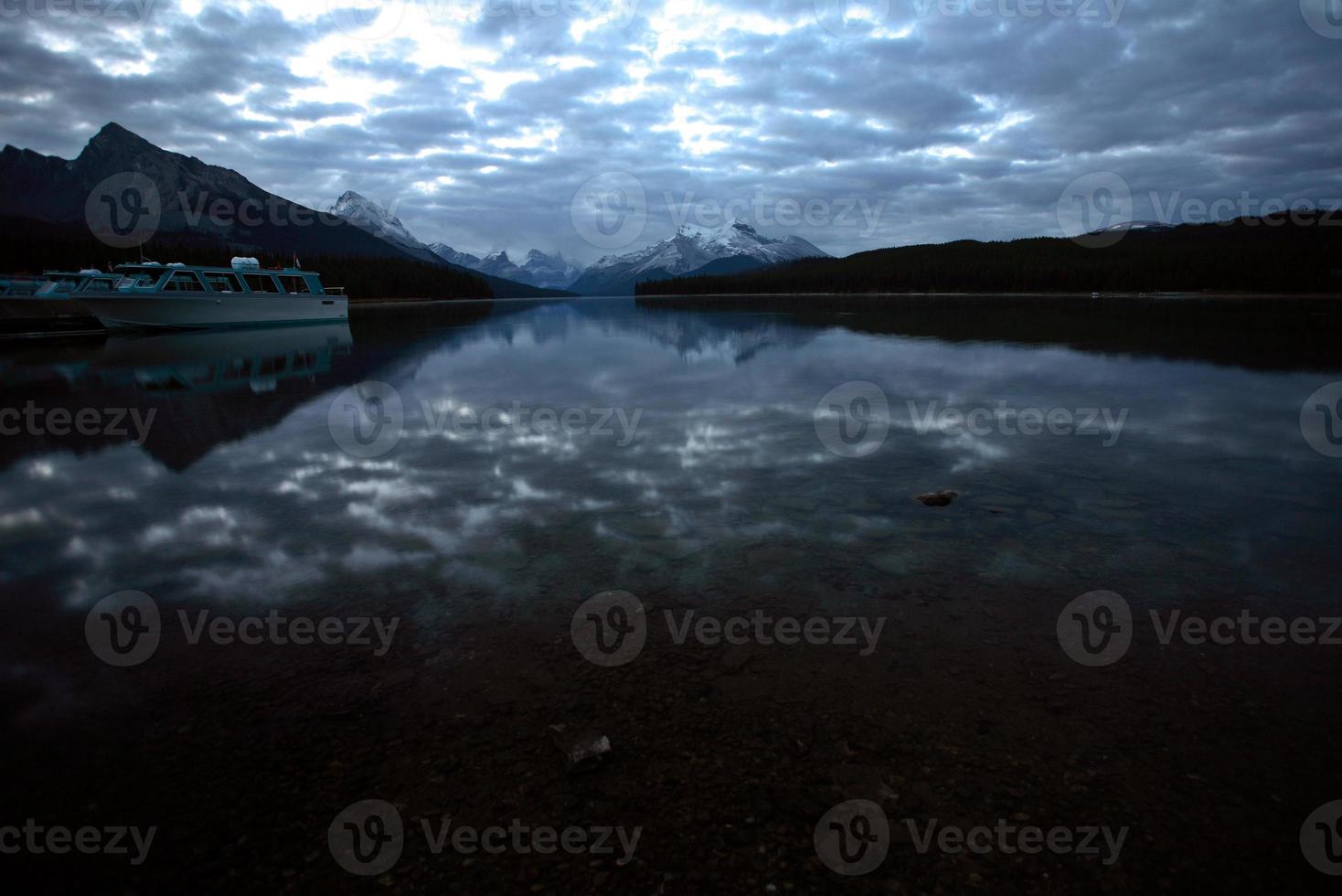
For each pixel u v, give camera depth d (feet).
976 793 8.13
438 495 20.36
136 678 10.98
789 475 21.99
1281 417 30.09
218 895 7.02
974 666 10.82
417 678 10.78
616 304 295.89
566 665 11.05
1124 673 10.53
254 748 9.25
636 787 8.31
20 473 23.65
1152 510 18.15
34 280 106.22
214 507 19.61
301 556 15.87
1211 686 10.16
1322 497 19.08
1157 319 100.58
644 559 15.29
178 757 9.11
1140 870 7.03
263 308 118.42
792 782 8.34
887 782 8.32
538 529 17.26
